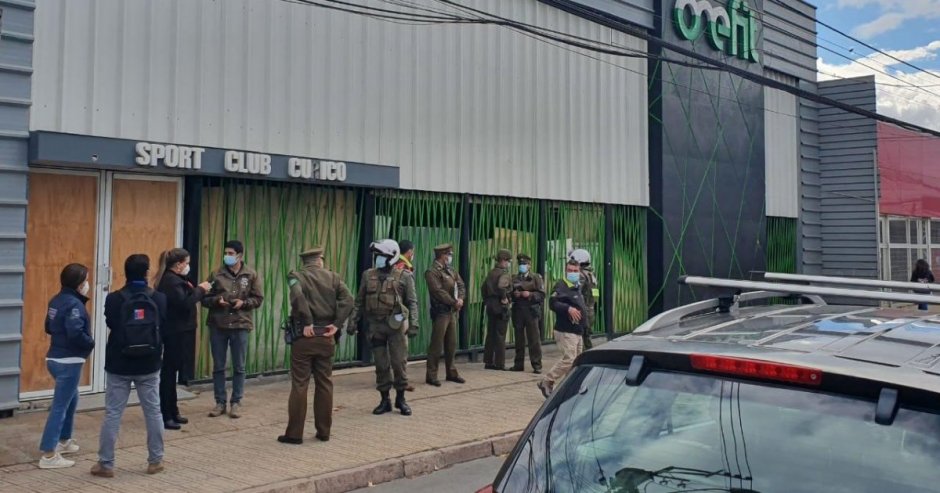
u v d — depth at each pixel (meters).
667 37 17.14
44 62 9.18
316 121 11.57
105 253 9.83
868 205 21.73
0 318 8.70
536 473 2.92
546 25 15.02
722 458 2.65
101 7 9.59
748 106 19.25
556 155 15.17
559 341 10.52
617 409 2.93
